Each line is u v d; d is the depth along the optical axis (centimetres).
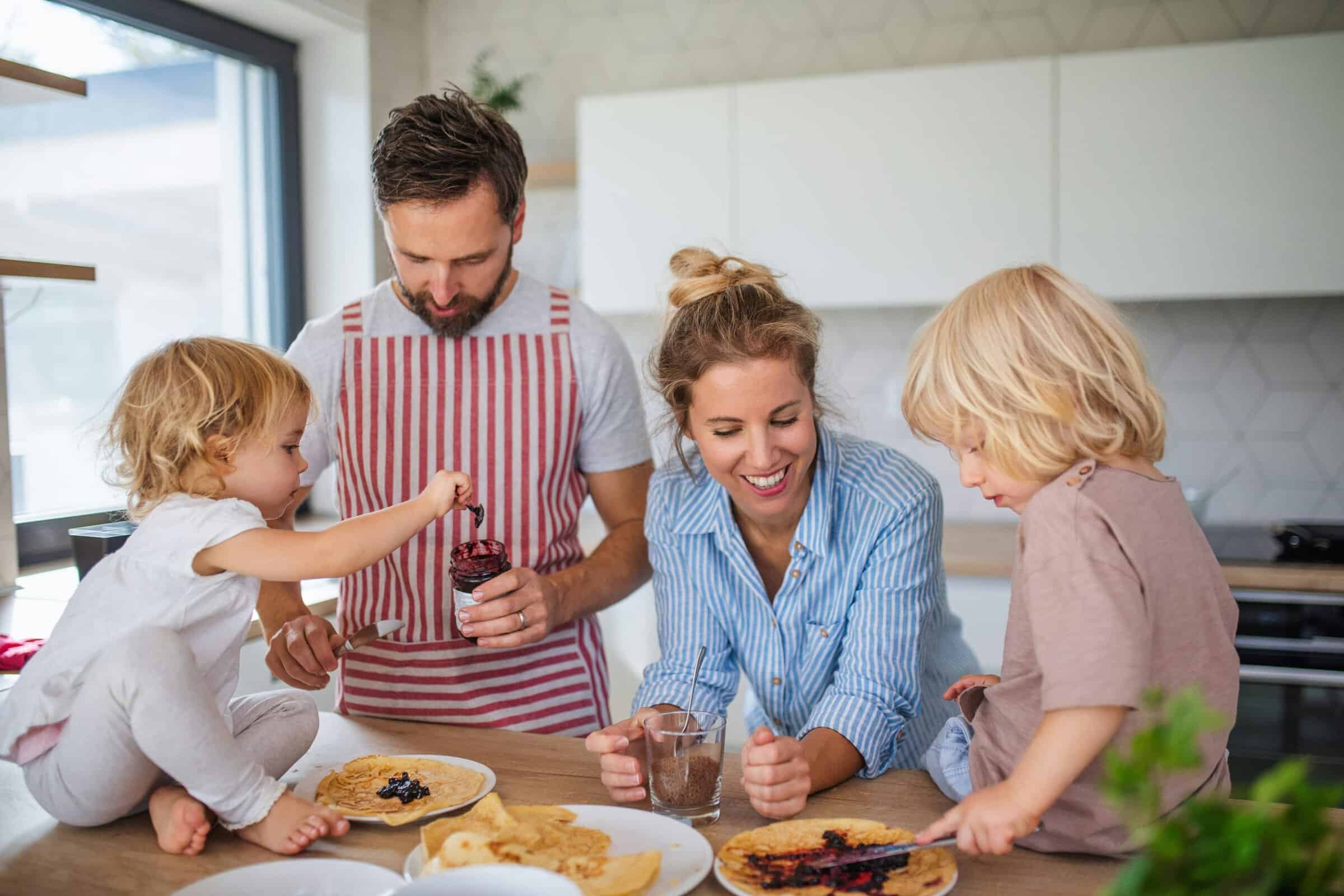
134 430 122
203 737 104
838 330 342
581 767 130
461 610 140
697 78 347
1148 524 97
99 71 282
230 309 331
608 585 168
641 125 316
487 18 367
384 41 347
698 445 137
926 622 141
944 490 335
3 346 236
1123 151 280
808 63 337
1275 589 251
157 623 114
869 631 137
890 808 116
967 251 293
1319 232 270
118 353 293
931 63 325
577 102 360
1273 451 309
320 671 146
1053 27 315
